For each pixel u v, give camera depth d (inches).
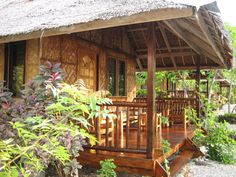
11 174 83.8
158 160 183.5
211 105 391.9
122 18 150.9
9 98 156.4
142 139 239.6
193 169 264.8
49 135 107.0
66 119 112.3
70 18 177.5
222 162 296.8
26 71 240.7
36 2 299.4
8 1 351.3
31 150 106.9
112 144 213.3
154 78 184.4
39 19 206.7
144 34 378.9
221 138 312.5
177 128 326.0
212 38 220.5
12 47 250.8
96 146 194.4
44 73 148.6
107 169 177.5
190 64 412.2
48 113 120.0
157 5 139.3
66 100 98.4
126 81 392.2
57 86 131.1
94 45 309.7
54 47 246.4
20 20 229.0
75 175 153.9
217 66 392.5
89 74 299.9
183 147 280.7
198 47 311.0
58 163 152.1
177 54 373.7
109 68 346.0
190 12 133.6
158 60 420.5
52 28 172.1
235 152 311.6
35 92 143.0
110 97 344.5
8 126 131.6
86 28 162.9
